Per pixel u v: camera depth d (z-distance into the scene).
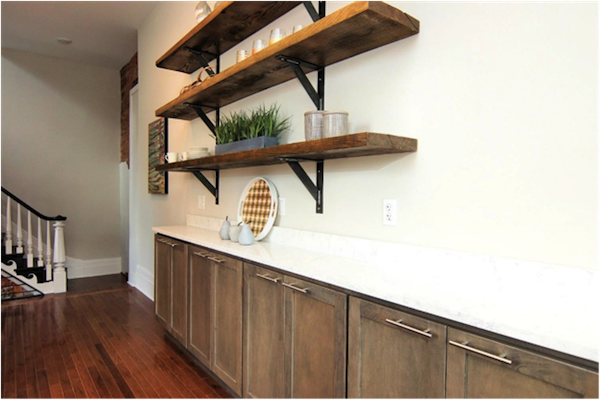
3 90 4.86
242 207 2.47
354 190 1.70
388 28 1.39
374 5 1.26
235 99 2.54
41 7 3.71
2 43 4.68
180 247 2.55
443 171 1.35
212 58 2.75
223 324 2.03
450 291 1.17
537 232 1.11
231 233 2.20
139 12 3.90
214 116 2.88
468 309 1.00
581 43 1.03
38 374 2.33
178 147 3.51
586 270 1.01
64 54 5.05
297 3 1.99
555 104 1.07
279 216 2.18
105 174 5.59
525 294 1.12
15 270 4.14
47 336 2.97
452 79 1.32
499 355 0.90
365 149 1.38
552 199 1.08
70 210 5.31
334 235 1.78
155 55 3.84
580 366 0.77
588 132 1.01
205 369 2.39
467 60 1.28
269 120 2.01
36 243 5.00
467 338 0.95
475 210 1.26
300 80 1.78
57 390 2.14
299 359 1.50
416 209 1.44
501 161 1.19
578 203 1.03
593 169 1.01
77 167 5.37
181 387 2.19
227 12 2.07
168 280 2.75
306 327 1.46
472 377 0.95
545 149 1.09
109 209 5.62
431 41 1.39
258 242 2.19
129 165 5.02
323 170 1.86
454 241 1.32
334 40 1.51
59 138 5.24
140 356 2.61
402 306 1.11
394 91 1.52
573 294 1.03
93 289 4.52
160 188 3.80
